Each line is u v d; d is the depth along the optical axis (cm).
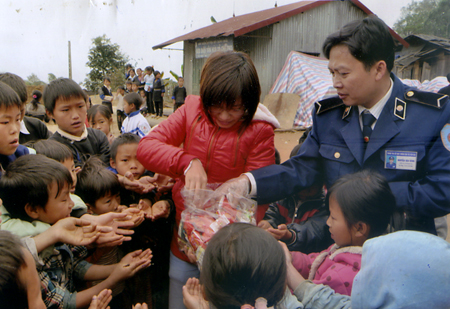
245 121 101
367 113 97
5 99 87
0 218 82
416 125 91
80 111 136
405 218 91
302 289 83
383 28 84
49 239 85
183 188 103
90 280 105
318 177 109
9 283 67
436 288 61
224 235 72
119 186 119
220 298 69
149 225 123
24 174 86
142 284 119
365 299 70
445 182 86
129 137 136
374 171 95
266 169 102
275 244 71
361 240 93
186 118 108
